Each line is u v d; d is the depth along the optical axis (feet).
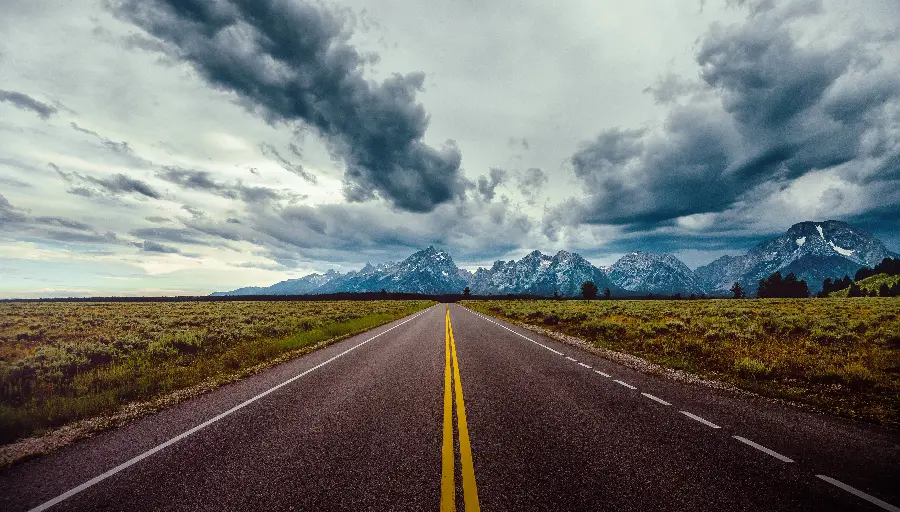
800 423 18.56
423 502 11.30
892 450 15.35
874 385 25.18
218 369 35.19
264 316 98.43
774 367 30.22
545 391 24.93
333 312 123.24
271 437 16.93
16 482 13.23
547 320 86.38
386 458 14.42
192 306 159.94
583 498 11.50
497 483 12.40
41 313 105.50
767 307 104.17
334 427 18.10
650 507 11.06
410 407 21.33
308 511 10.96
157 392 26.91
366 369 32.96
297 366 35.37
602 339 53.83
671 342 46.09
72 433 18.52
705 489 12.12
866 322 56.08
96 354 42.57
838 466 13.85
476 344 49.19
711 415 19.80
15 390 27.25
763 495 11.79
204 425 18.90
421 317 112.98
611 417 19.42
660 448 15.37
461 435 16.80
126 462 14.67
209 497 11.90
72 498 12.07
